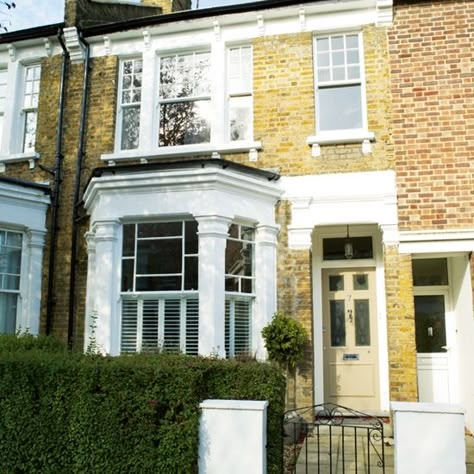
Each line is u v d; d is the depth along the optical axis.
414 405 4.70
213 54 9.53
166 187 8.05
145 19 9.68
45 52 10.46
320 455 6.86
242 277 8.31
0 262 9.17
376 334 9.36
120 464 4.73
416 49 8.72
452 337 9.20
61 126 9.95
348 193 8.54
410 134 8.50
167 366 4.88
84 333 8.94
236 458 4.64
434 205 8.23
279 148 8.92
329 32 9.21
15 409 5.00
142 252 8.22
